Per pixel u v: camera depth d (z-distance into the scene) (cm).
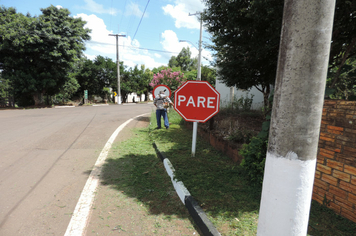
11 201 307
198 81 443
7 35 1758
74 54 2169
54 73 2162
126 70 3647
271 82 612
